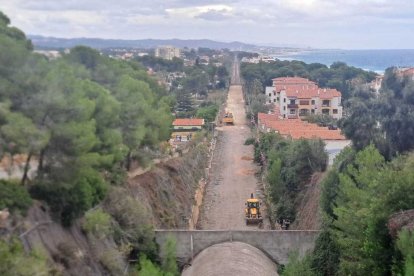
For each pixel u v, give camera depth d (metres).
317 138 65.19
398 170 34.56
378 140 51.28
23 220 27.56
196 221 62.19
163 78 188.62
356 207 34.47
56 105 30.50
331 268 37.19
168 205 53.56
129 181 48.28
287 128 94.56
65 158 30.62
